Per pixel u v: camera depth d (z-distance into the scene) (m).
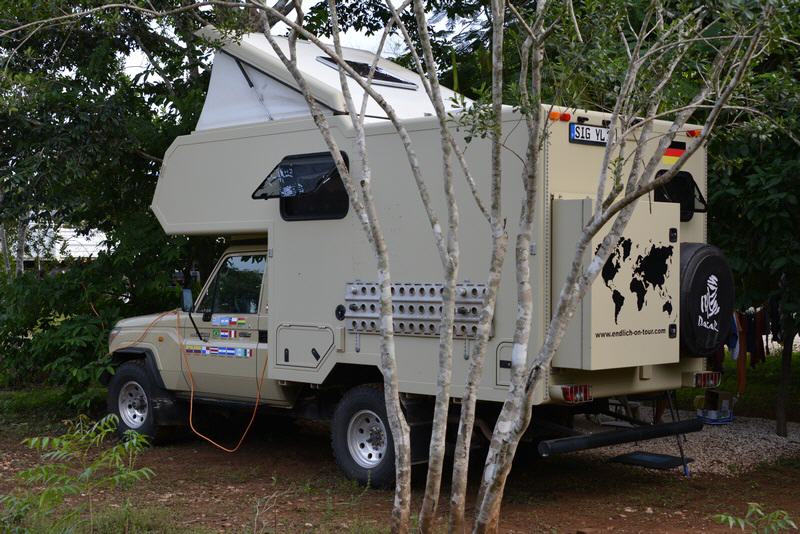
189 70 12.95
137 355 10.62
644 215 7.21
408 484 5.55
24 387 14.55
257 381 9.09
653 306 7.28
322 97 8.48
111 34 10.46
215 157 9.38
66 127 11.07
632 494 7.88
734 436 10.18
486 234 7.25
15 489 7.66
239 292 9.39
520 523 6.96
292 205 8.62
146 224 11.67
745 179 9.33
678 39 5.52
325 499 7.78
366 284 8.02
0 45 10.99
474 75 12.82
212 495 7.95
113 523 6.52
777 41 5.01
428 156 7.62
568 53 5.45
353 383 8.59
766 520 6.08
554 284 7.02
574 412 7.97
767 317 12.34
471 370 5.27
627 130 5.32
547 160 7.02
